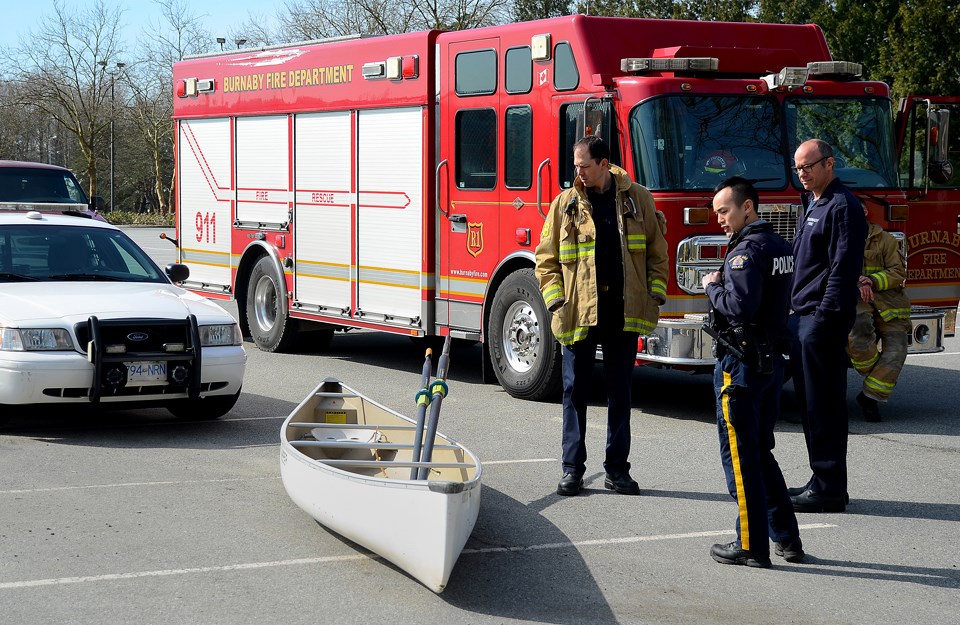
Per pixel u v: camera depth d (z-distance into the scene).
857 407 10.51
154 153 59.88
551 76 10.27
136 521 6.54
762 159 9.91
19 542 6.11
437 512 5.11
